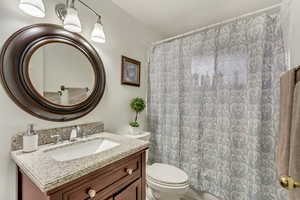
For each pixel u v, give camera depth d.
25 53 0.94
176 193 1.27
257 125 1.24
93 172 0.75
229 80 1.44
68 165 0.72
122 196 0.91
